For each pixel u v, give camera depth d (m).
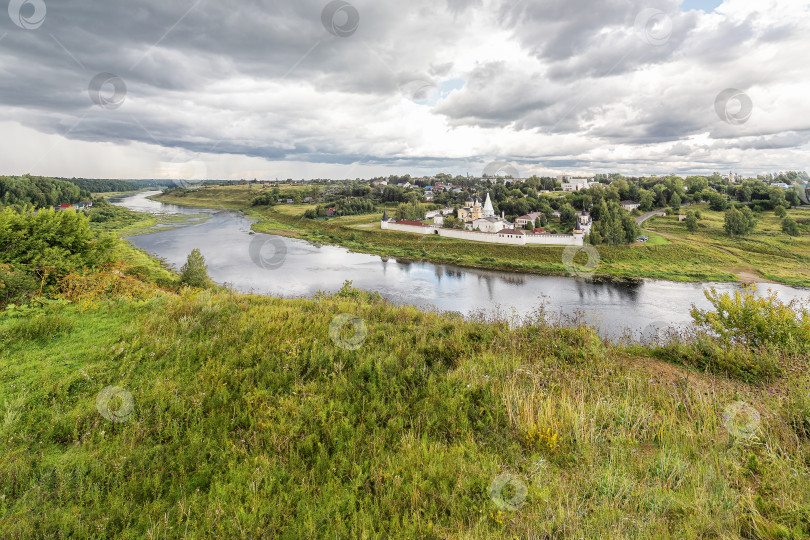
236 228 86.50
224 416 4.29
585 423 3.98
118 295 9.13
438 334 7.19
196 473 3.49
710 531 2.58
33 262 10.24
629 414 4.21
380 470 3.44
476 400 4.84
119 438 3.82
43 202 92.31
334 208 113.44
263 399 4.66
